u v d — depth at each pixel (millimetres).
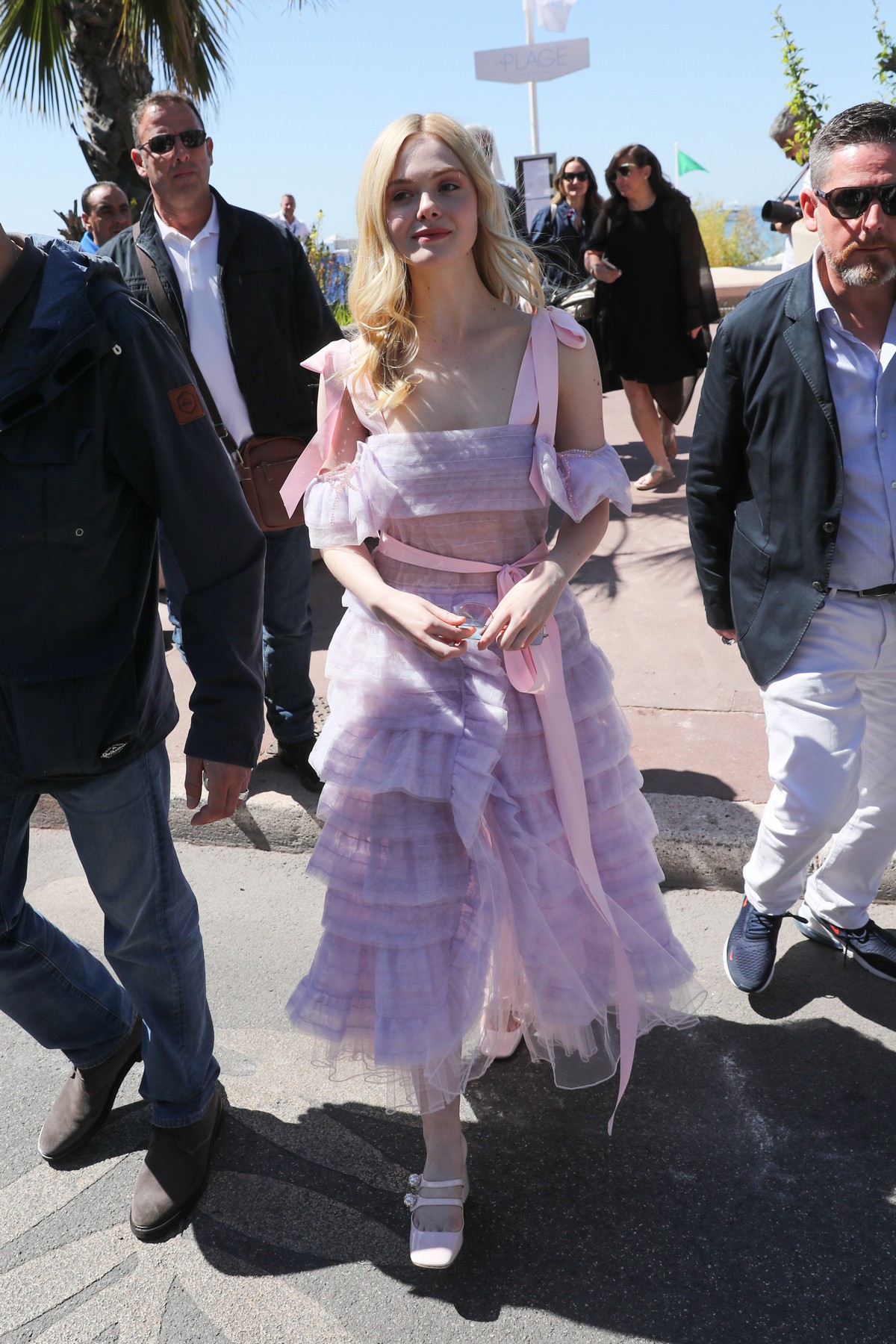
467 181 1937
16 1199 2301
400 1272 2066
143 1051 2266
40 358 1744
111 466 1874
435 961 2000
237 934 3156
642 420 6379
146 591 2016
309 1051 2678
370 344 2027
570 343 2041
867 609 2367
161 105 3225
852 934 2809
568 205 7543
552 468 1988
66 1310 2031
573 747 2072
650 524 5867
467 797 1958
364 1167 2322
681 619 4668
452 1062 2027
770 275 14414
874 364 2238
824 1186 2184
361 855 2068
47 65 7586
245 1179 2299
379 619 1997
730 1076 2488
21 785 1999
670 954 2186
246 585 1989
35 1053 2758
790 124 5535
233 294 3295
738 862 3148
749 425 2406
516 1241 2111
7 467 1796
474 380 2027
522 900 1993
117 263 3428
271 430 3414
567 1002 1994
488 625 1942
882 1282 1975
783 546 2389
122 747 1973
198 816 2049
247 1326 1979
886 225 2059
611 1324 1932
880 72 5340
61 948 2332
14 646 1896
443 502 2008
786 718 2447
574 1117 2410
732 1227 2109
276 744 3977
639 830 2230
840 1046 2555
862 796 2621
